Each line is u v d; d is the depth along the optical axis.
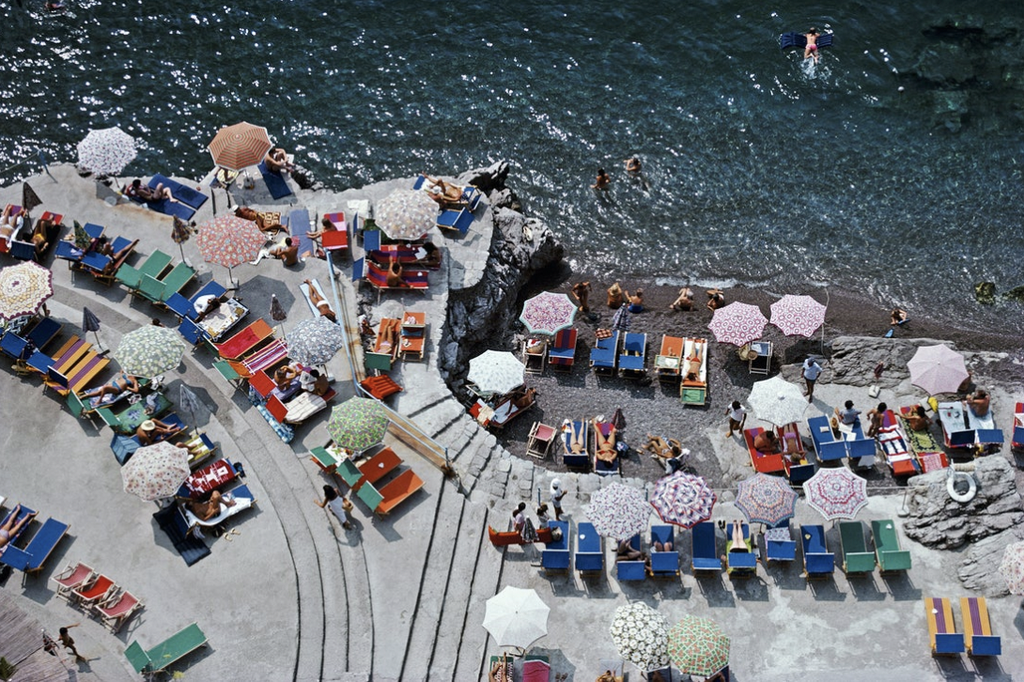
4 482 35.50
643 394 42.59
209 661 31.94
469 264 43.66
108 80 53.25
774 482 35.19
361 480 35.56
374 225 43.19
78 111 52.12
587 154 51.78
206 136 51.78
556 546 34.97
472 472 37.44
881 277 47.62
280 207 44.66
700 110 53.19
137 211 43.41
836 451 38.97
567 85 54.09
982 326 45.78
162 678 31.50
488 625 31.67
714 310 45.50
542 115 53.06
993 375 41.75
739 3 56.88
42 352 38.62
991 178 50.72
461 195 45.22
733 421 40.50
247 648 32.22
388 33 55.75
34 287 37.34
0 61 53.50
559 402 42.38
